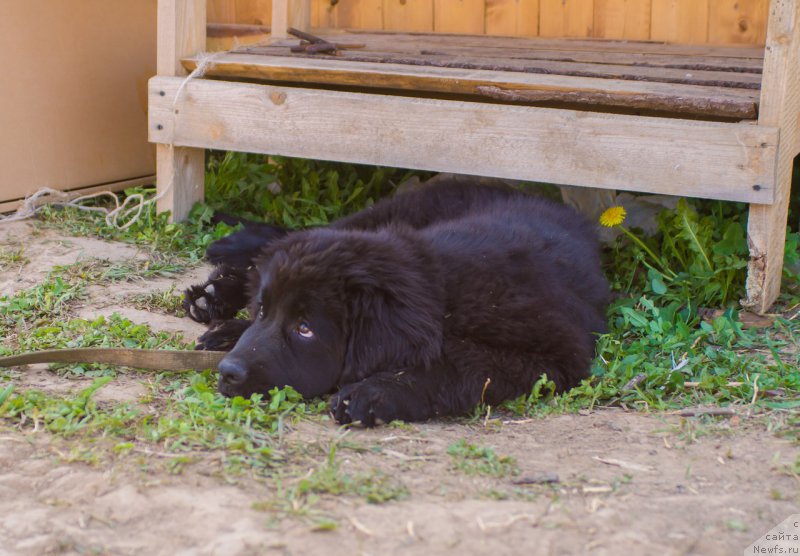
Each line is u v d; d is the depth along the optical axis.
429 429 4.62
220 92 7.62
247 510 3.62
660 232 7.52
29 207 8.21
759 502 3.77
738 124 6.15
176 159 7.99
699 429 4.57
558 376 5.01
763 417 4.72
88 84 8.72
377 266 4.81
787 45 5.93
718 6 8.92
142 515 3.59
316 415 4.73
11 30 7.99
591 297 5.91
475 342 4.88
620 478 3.99
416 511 3.63
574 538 3.46
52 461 4.01
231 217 8.17
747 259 6.62
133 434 4.29
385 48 8.42
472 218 6.24
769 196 6.11
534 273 5.41
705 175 6.26
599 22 9.41
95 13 8.69
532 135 6.72
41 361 5.09
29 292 6.48
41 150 8.40
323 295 4.76
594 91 6.60
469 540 3.42
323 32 9.60
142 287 6.84
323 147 7.39
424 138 7.05
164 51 7.86
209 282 6.33
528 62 7.57
